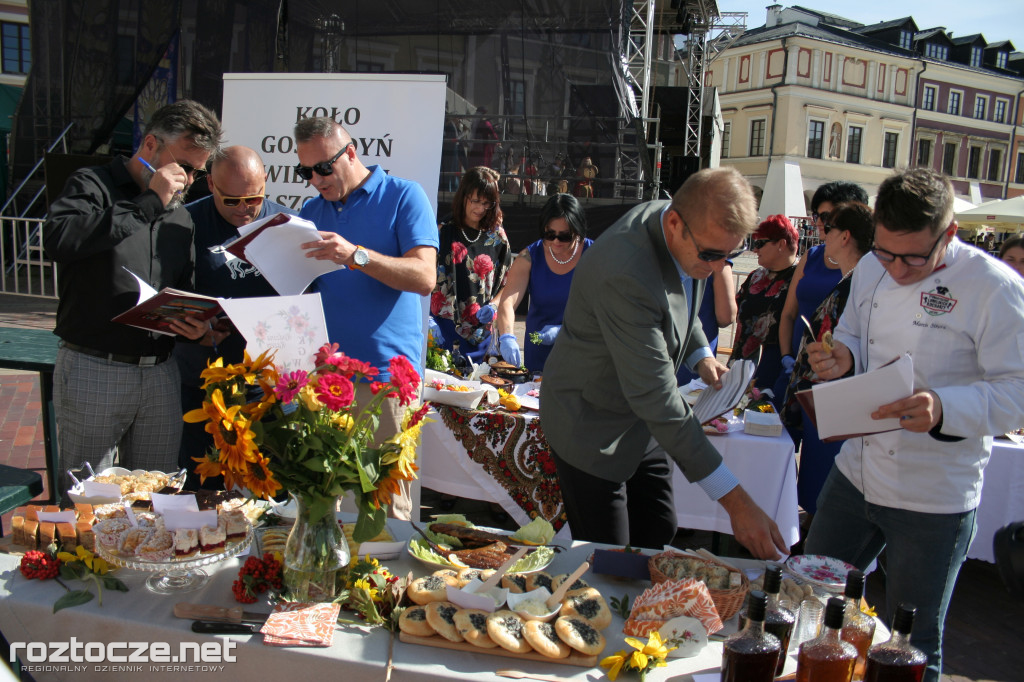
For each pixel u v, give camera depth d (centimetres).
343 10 1019
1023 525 139
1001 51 4203
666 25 1723
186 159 247
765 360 426
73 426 250
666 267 196
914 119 3909
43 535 177
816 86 3644
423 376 328
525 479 327
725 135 3872
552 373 221
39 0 1079
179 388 272
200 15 1012
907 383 161
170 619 154
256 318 163
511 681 139
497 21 1012
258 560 167
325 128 261
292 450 153
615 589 177
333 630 153
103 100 1067
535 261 396
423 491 441
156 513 178
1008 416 174
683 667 146
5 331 382
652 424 186
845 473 217
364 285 269
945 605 201
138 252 244
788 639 141
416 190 277
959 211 1836
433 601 158
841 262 322
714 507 330
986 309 181
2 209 1107
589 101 1023
